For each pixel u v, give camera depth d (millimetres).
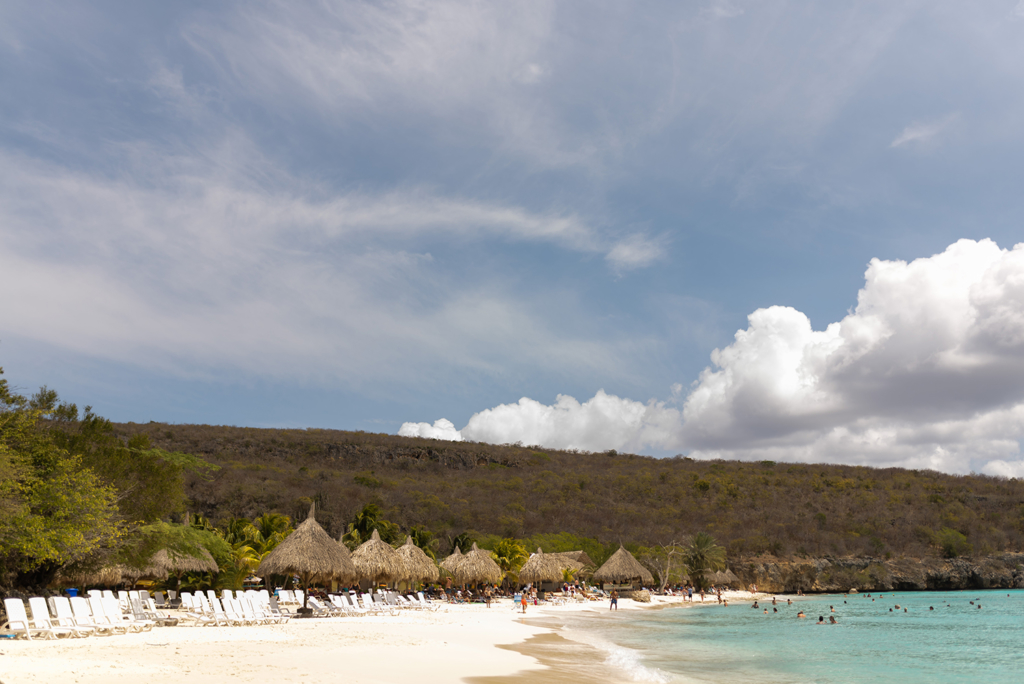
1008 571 83125
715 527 88688
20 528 19391
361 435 139875
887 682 16672
